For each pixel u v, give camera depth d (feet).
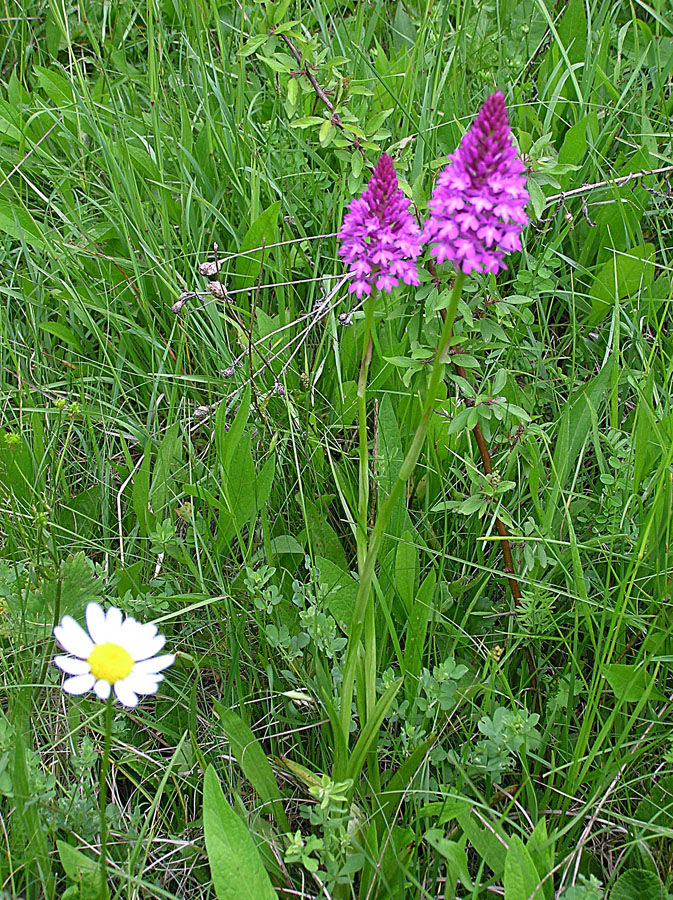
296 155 2.49
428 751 1.68
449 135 2.45
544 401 2.19
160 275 2.29
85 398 2.24
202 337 2.21
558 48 2.57
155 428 2.22
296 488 2.09
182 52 2.68
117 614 1.49
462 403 2.00
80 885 1.50
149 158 2.48
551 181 1.83
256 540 2.04
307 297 2.41
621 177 2.35
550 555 1.95
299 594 1.83
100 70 2.57
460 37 2.55
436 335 1.84
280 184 2.49
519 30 2.80
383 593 1.87
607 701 1.81
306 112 2.38
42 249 2.41
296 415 2.06
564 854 1.68
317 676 1.74
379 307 2.18
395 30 2.78
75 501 2.08
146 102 2.80
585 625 1.89
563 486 2.01
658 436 1.84
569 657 1.89
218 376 2.27
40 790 1.57
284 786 1.80
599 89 2.68
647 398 1.98
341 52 2.55
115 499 2.15
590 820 1.66
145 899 1.64
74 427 2.21
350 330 2.22
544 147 1.82
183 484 2.01
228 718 1.66
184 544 1.94
